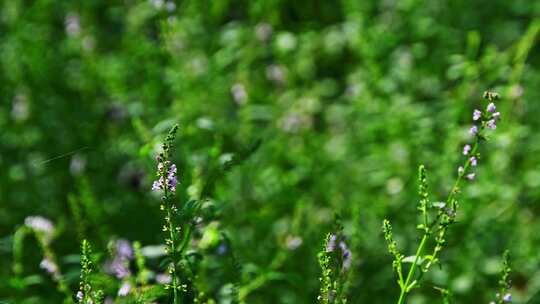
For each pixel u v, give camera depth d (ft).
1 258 21.74
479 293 23.06
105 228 20.26
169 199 13.37
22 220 24.14
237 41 29.12
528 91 29.43
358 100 28.25
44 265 17.28
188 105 25.26
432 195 24.02
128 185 24.68
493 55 26.09
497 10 37.29
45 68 29.94
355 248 16.37
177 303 13.80
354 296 20.74
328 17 37.50
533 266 23.54
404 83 29.68
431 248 23.22
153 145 18.66
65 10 33.12
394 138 26.35
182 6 30.30
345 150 27.27
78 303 14.43
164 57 27.63
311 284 21.71
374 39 30.50
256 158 24.82
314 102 29.17
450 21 36.11
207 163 21.02
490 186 24.49
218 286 17.92
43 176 25.75
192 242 16.38
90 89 29.50
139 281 15.74
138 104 26.00
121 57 29.84
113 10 31.48
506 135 25.39
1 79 29.84
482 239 23.93
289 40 29.76
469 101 27.04
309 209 23.52
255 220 22.63
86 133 27.45
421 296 22.35
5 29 32.60
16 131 27.53
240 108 26.40
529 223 25.52
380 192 25.59
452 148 24.14
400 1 32.94
